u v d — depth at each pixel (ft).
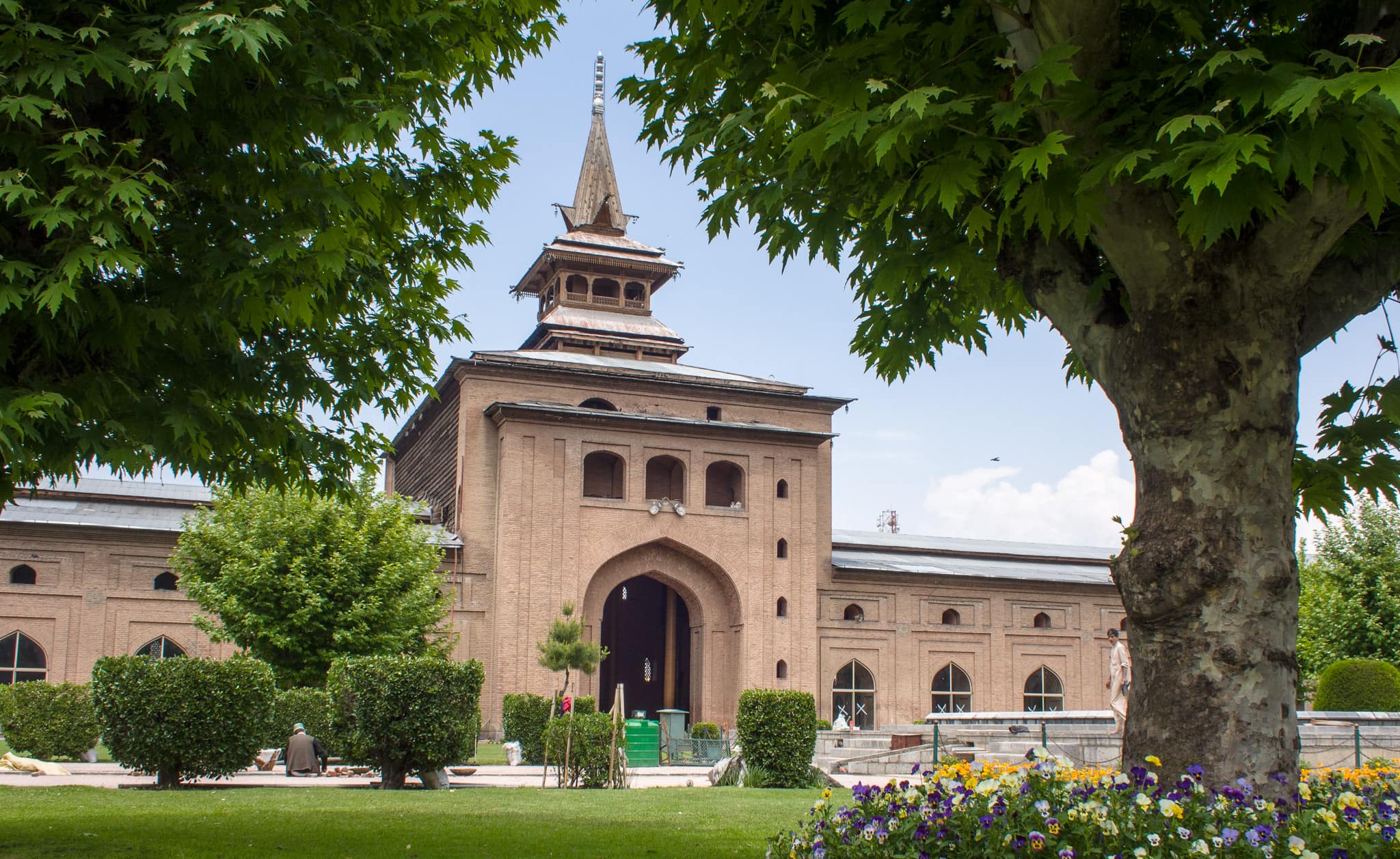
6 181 23.36
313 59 27.86
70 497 109.50
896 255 25.88
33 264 25.21
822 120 23.11
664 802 44.39
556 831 33.42
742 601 120.37
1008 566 142.51
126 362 27.89
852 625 128.67
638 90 28.78
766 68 25.53
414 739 51.31
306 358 33.24
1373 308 24.48
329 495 35.76
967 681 132.46
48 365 26.73
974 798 20.79
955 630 132.87
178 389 29.71
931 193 21.33
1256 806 19.61
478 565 114.52
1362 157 18.49
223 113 27.22
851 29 22.33
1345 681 80.48
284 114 27.76
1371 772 30.78
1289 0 23.11
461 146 34.32
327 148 29.84
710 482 127.95
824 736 82.17
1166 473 22.31
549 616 112.88
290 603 88.53
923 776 25.13
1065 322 24.89
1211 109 19.61
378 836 31.50
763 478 124.47
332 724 54.54
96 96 26.40
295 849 28.73
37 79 23.47
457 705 52.80
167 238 27.61
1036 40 22.36
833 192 26.53
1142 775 20.84
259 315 27.53
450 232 36.04
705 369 141.59
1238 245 21.98
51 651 101.09
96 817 35.19
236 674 50.39
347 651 89.40
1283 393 22.16
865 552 139.33
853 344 31.42
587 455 119.24
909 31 22.26
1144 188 21.74
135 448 28.04
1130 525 23.07
